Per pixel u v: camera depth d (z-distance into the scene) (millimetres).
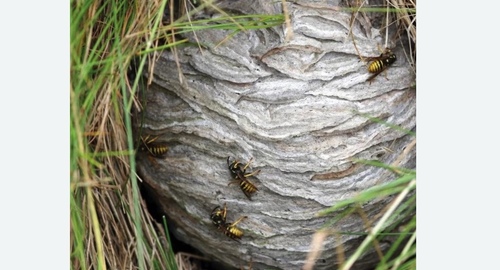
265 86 542
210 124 547
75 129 521
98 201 549
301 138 541
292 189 546
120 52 542
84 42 538
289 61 542
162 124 557
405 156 549
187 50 551
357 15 554
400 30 560
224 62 545
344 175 544
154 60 547
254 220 554
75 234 526
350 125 542
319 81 542
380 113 545
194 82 549
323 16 549
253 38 548
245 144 543
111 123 553
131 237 559
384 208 550
